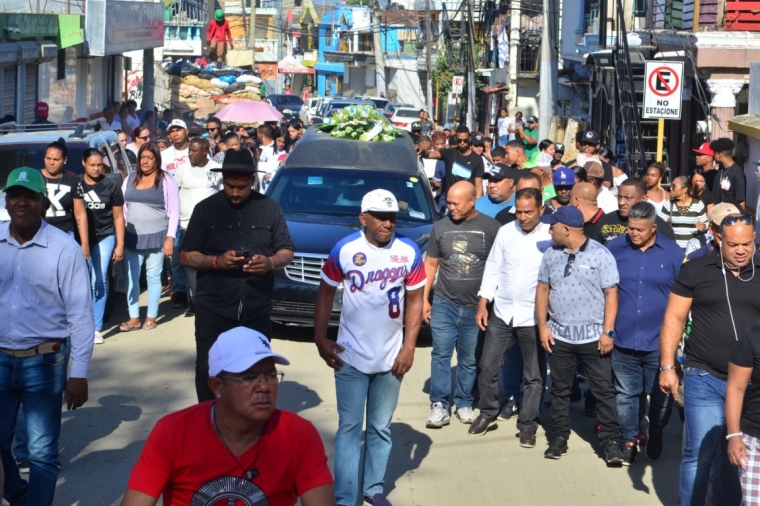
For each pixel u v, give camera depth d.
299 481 3.59
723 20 16.69
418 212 11.11
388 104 43.78
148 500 3.49
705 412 5.72
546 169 13.44
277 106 50.56
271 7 98.25
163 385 8.69
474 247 7.73
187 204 11.48
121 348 9.92
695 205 9.79
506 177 9.27
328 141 12.10
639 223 6.89
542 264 7.15
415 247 6.00
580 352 7.10
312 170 11.57
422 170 11.91
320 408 8.12
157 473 3.51
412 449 7.37
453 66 46.81
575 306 7.05
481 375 7.70
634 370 7.07
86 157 9.84
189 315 11.41
